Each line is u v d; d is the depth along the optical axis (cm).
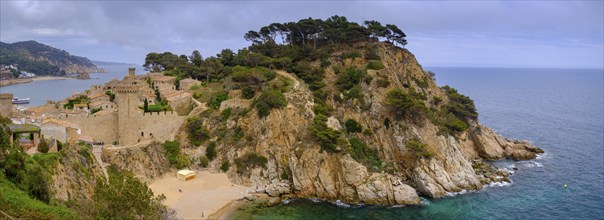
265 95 12662
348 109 13525
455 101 16412
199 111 13412
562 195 11300
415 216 9925
